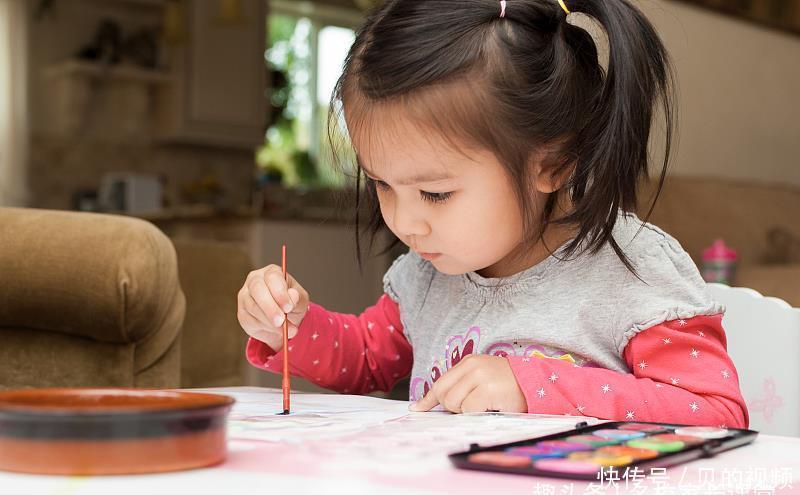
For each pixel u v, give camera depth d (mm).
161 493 375
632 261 867
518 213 792
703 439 527
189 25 5805
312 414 701
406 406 788
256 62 6098
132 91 5832
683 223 3832
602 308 868
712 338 833
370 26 820
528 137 775
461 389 735
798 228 4230
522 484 407
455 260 808
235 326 1812
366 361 1077
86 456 401
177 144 6035
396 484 403
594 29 874
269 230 3371
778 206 4250
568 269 902
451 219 772
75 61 5441
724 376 793
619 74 795
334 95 857
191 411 424
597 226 815
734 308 1006
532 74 781
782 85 4891
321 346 1013
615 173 801
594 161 802
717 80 4500
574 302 885
